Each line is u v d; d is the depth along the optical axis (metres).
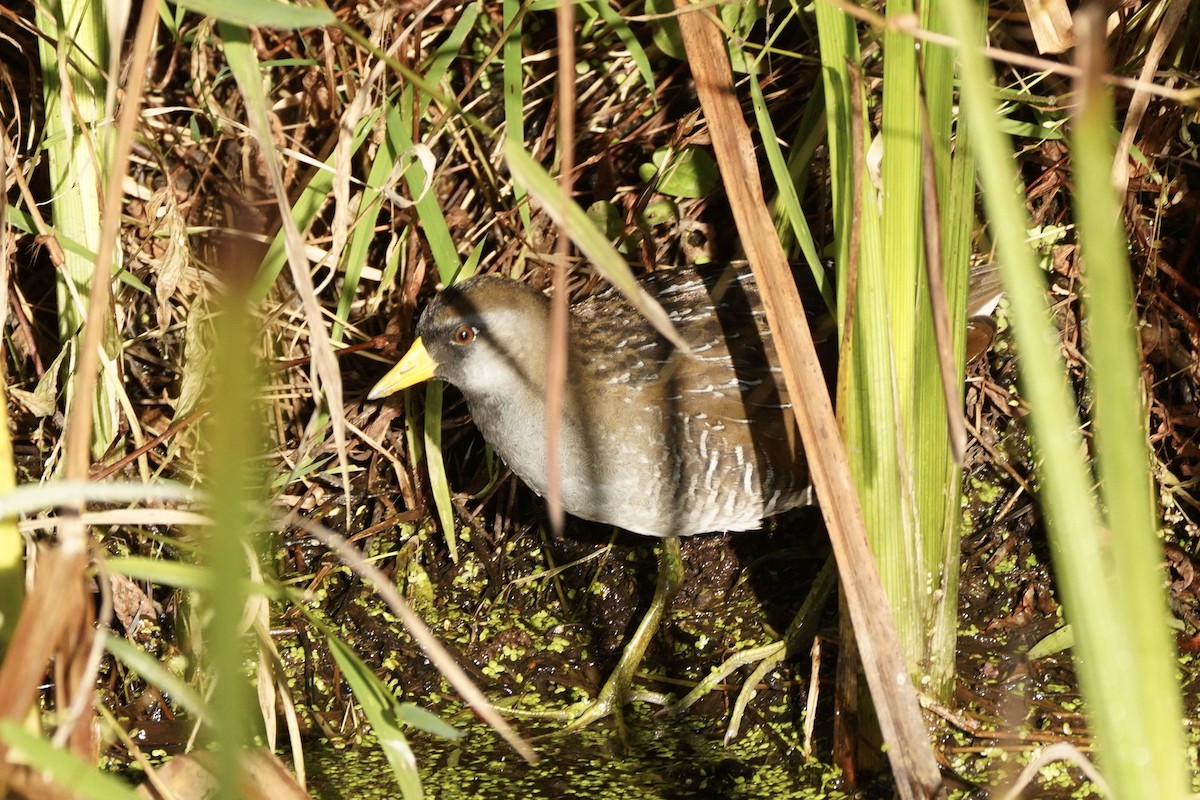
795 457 6.20
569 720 6.41
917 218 4.45
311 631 6.77
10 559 3.74
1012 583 6.72
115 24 4.15
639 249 7.38
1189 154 6.69
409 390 7.02
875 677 4.49
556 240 7.27
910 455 4.90
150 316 7.22
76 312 6.11
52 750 2.96
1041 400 2.54
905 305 4.54
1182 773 2.59
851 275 4.23
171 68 7.35
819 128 6.28
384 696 4.08
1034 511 6.82
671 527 6.34
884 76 4.27
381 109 6.01
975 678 6.20
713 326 6.29
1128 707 2.67
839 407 4.52
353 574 7.04
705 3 4.18
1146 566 2.44
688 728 6.34
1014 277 2.49
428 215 6.17
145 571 3.57
